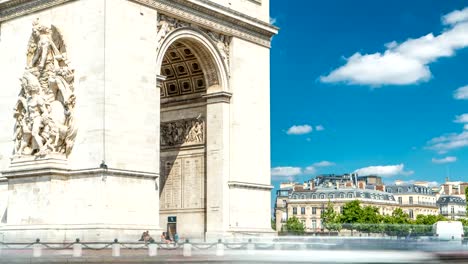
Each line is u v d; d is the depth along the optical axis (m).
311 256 21.75
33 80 82.06
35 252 66.00
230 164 93.69
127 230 77.94
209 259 49.06
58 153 79.38
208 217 93.19
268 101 100.81
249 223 95.25
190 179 96.38
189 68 96.38
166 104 99.69
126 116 80.19
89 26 79.94
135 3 82.62
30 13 86.56
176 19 88.31
